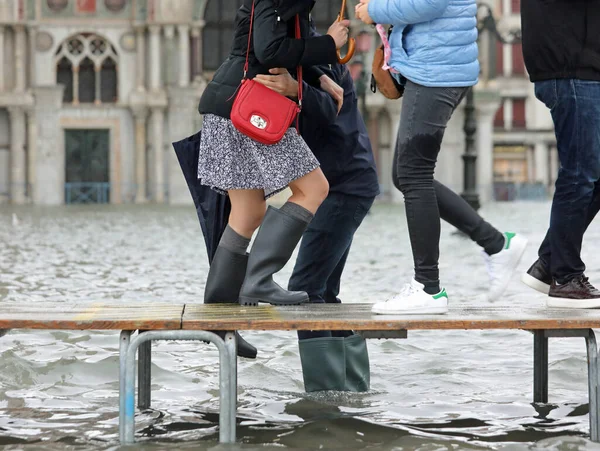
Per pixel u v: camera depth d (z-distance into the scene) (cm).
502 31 17050
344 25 1366
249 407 1401
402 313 1283
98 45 12838
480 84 13062
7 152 12700
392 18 1308
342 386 1516
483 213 9369
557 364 1691
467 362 1741
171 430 1270
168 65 12762
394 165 1383
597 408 1208
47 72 12756
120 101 12850
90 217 8438
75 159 12912
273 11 1316
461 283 2962
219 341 1193
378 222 7306
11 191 12650
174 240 5294
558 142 1370
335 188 1506
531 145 17612
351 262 3750
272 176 1345
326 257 1513
